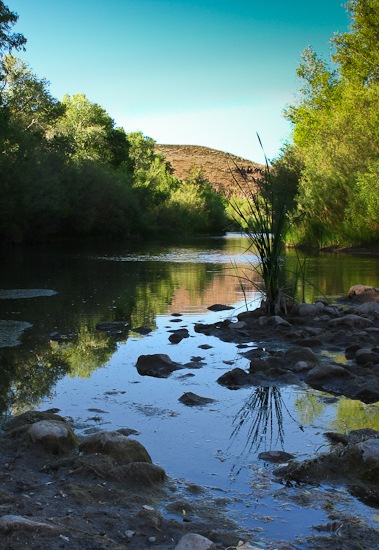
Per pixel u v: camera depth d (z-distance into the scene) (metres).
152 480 2.64
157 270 14.33
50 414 3.46
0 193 24.08
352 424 3.50
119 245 29.61
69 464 2.72
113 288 10.49
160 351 5.46
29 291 9.93
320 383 4.41
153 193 49.34
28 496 2.37
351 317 6.42
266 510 2.41
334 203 23.70
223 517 2.34
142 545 2.07
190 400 3.93
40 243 29.81
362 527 2.25
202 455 3.01
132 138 67.88
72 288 10.46
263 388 4.30
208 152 134.75
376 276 12.30
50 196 27.56
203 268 15.00
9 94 34.12
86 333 6.30
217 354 5.36
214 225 59.41
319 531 2.24
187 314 7.62
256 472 2.80
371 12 29.48
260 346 5.72
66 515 2.23
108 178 36.22
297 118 35.09
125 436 2.99
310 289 10.15
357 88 26.23
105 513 2.27
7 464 2.74
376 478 2.65
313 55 34.12
